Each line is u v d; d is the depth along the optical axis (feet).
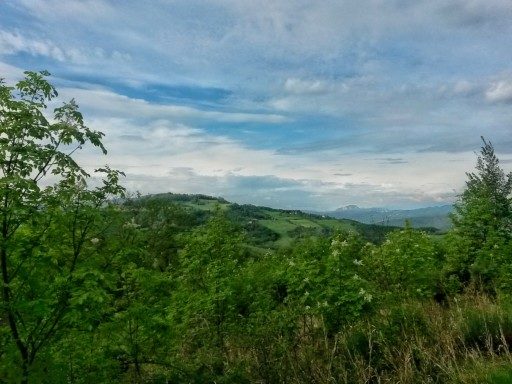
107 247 19.58
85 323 18.02
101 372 19.03
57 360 17.66
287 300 27.58
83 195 17.53
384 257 34.30
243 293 31.50
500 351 19.49
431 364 19.45
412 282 32.96
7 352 16.30
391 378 19.22
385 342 21.20
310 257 31.86
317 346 23.00
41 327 17.56
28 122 15.98
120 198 19.26
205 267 34.78
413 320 23.07
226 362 23.27
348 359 21.59
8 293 16.79
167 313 29.01
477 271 35.53
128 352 20.62
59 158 16.76
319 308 24.49
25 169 16.58
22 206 15.96
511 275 31.78
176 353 24.73
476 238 39.91
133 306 20.98
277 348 22.79
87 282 16.69
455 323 22.16
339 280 25.84
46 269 17.76
